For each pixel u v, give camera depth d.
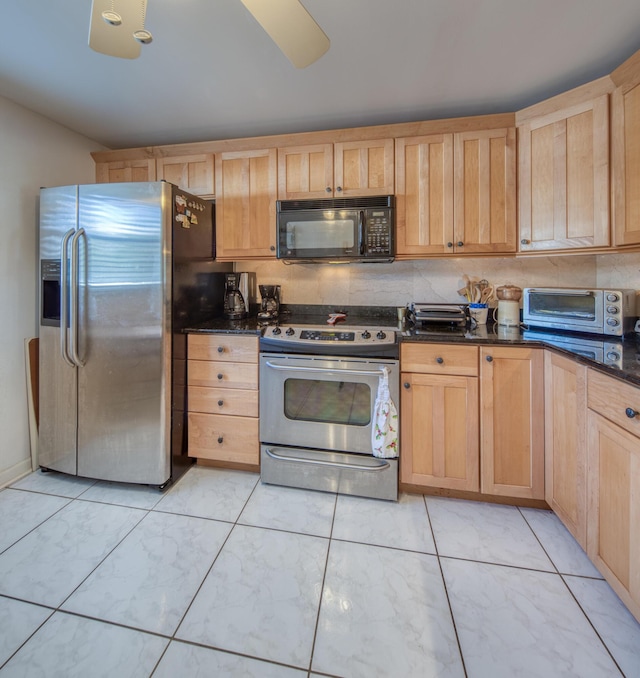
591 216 1.71
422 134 2.06
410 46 1.55
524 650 1.13
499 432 1.79
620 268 2.01
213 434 2.15
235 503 1.89
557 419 1.62
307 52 1.14
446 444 1.85
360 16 1.37
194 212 2.18
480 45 1.54
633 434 1.13
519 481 1.79
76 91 1.90
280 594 1.33
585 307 1.82
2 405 2.03
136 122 2.24
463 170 2.02
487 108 2.06
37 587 1.35
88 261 1.97
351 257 2.12
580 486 1.44
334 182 2.17
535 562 1.49
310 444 2.00
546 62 1.66
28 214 2.12
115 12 1.00
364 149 2.13
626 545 1.17
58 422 2.08
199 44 1.53
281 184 2.24
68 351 1.99
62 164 2.29
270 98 1.96
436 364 1.83
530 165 1.92
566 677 1.05
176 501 1.90
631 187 1.55
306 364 1.96
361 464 1.93
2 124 1.97
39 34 1.48
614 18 1.39
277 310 2.51
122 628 1.20
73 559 1.49
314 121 2.22
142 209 1.91
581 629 1.20
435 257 2.10
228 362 2.09
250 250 2.31
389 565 1.47
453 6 1.33
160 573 1.42
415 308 2.19
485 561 1.49
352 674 1.06
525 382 1.74
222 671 1.07
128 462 2.00
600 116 1.66
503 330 2.03
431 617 1.24
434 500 1.92
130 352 1.97
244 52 1.58
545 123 1.85
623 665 1.08
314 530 1.68
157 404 1.96
